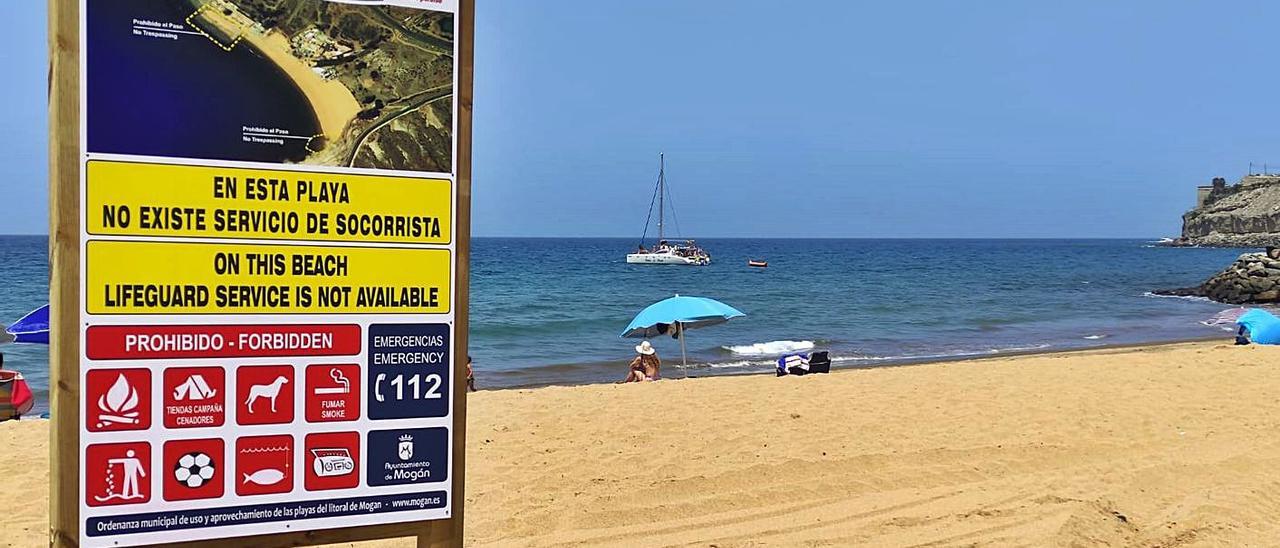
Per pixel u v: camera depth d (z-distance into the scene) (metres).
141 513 3.40
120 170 3.31
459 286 3.75
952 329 33.50
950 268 83.56
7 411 11.13
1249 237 172.00
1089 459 7.72
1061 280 66.38
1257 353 14.42
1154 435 8.49
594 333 30.38
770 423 8.89
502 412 9.48
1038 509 6.42
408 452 3.72
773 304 43.31
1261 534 5.77
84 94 3.26
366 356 3.65
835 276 69.25
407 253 3.68
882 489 6.93
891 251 140.38
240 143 3.45
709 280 62.88
